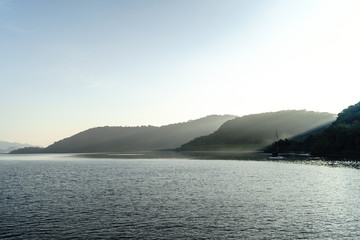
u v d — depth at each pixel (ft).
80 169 472.85
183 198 184.24
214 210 149.69
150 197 189.98
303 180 262.06
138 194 202.69
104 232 116.98
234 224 124.88
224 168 430.61
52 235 113.91
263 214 139.95
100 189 230.27
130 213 146.30
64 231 118.73
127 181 283.18
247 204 162.61
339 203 161.07
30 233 116.57
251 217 135.23
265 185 234.17
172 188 228.63
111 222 130.52
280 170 371.56
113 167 512.63
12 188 242.99
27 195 204.95
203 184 248.32
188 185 244.42
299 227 119.24
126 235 113.09
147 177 319.68
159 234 113.70
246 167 440.04
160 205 164.14
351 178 268.82
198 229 119.03
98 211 151.43
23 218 138.92
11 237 112.06
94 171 423.64
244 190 210.79
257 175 314.96
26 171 442.91
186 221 130.41
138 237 110.73
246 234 112.06
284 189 212.02
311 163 479.41
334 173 314.96
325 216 134.62
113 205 166.09
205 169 418.72
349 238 106.01
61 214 145.89
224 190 212.64
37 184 269.44
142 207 159.63
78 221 132.77
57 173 395.55
